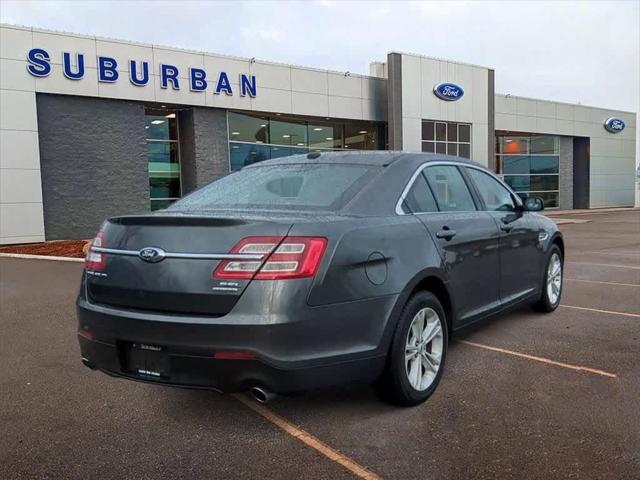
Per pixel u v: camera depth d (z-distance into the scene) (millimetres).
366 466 3082
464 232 4480
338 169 4203
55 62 17812
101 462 3193
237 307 3109
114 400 4121
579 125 37469
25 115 17391
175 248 3281
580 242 16031
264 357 3068
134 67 19297
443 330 4145
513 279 5371
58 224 18375
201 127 21219
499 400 3943
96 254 3650
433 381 4016
